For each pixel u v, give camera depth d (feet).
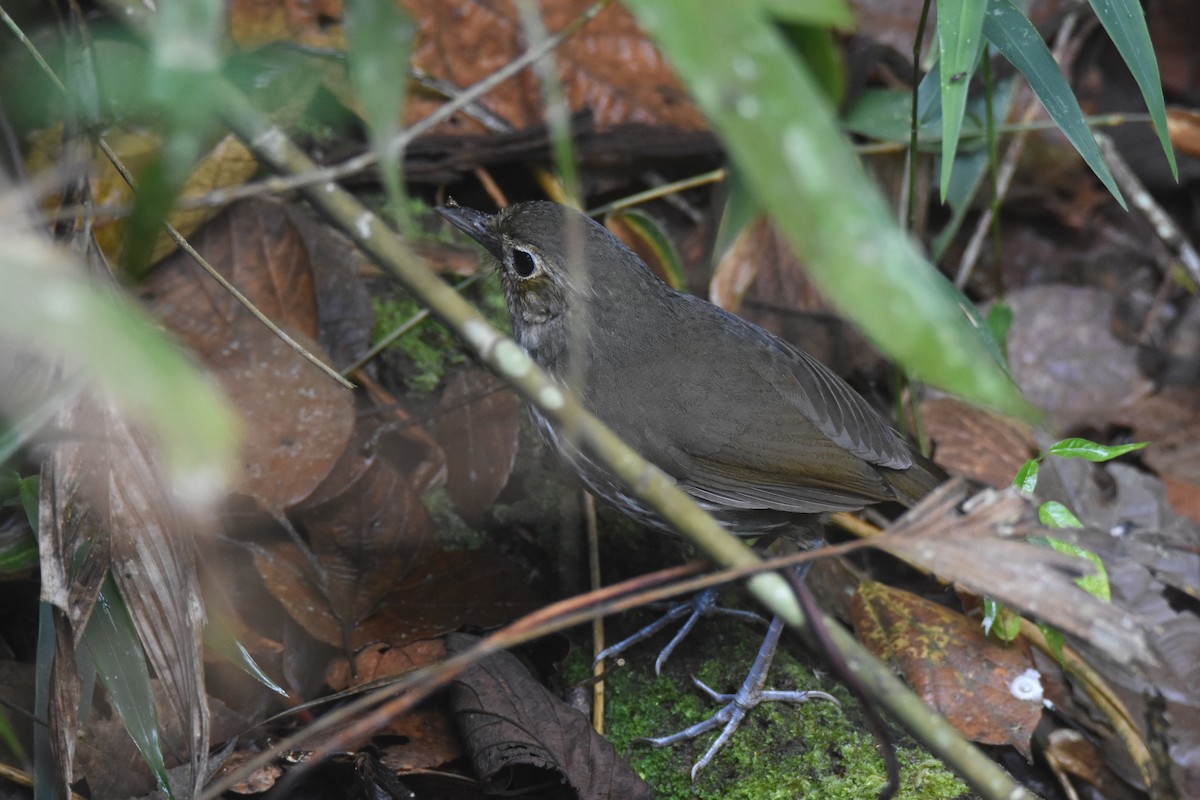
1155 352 38.22
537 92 35.94
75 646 18.54
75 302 8.54
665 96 36.60
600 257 26.40
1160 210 38.01
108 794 21.47
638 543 29.89
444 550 27.07
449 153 34.14
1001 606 26.18
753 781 24.59
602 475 25.80
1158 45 44.39
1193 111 41.39
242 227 29.81
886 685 14.40
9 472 20.98
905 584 31.76
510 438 29.76
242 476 25.88
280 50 27.73
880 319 9.72
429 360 32.07
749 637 27.86
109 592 19.54
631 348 26.32
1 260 8.64
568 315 26.40
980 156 35.22
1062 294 38.75
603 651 26.84
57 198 25.99
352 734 13.92
